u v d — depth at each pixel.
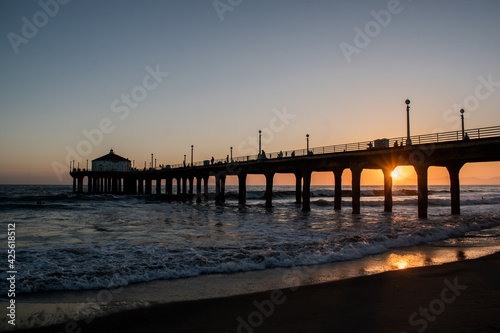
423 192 32.16
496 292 10.09
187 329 7.69
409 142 31.39
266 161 49.81
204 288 10.72
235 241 19.61
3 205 51.16
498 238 21.17
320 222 30.64
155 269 12.59
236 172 58.84
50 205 53.78
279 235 22.08
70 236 22.17
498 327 7.46
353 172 37.91
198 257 14.18
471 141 26.94
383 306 8.92
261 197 97.44
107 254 15.07
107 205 58.75
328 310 8.69
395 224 27.88
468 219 30.42
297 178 60.06
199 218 35.44
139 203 68.56
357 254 15.73
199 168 67.31
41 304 9.27
